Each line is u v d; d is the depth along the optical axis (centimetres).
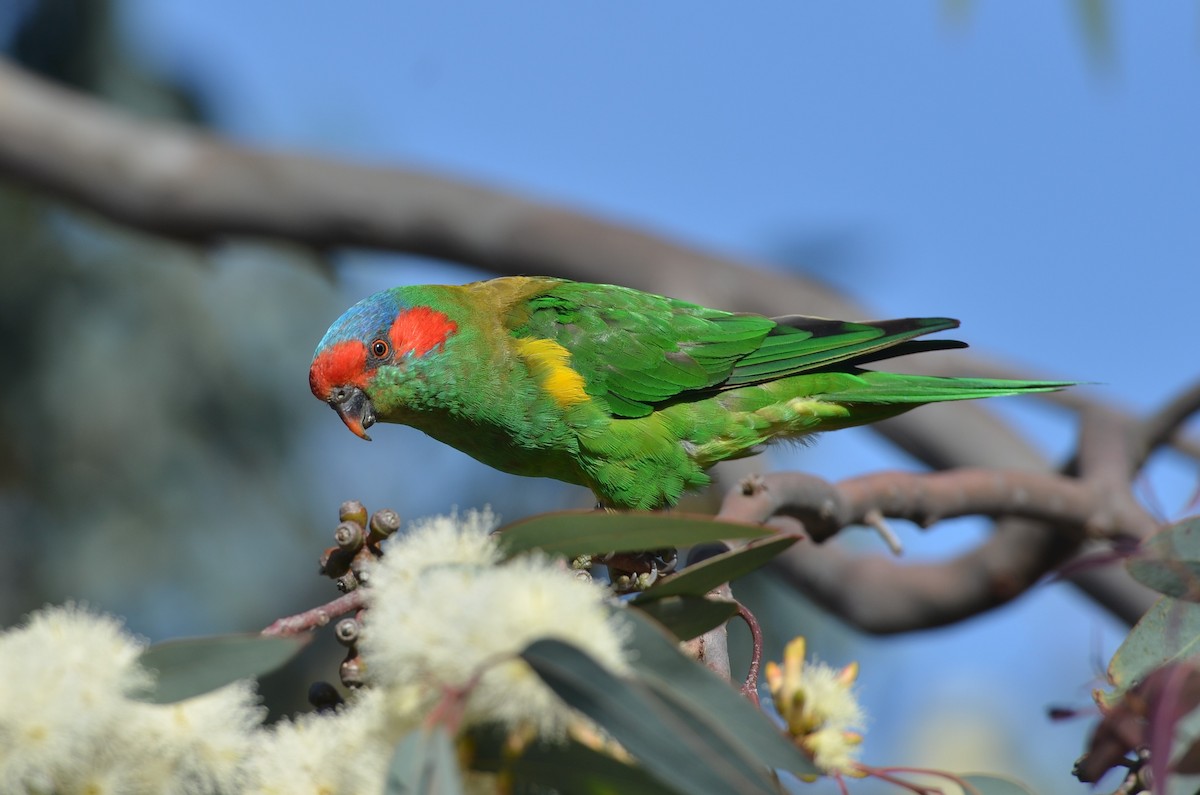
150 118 1451
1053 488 849
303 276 1445
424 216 1195
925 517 816
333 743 370
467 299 897
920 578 980
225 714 376
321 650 1302
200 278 1409
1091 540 858
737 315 913
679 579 425
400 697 359
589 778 358
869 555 1009
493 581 351
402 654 342
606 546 420
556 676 328
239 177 1212
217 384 1420
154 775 367
